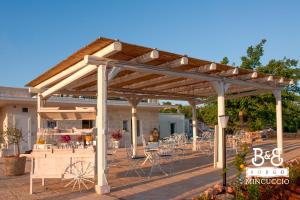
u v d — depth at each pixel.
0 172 8.52
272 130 22.77
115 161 10.30
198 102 14.27
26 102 13.52
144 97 12.46
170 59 6.92
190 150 13.65
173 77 8.70
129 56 6.39
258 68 17.11
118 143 15.71
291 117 18.73
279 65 16.98
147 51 6.14
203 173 7.64
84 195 5.61
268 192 5.59
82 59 6.65
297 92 17.78
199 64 7.57
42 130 7.40
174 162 9.87
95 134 6.38
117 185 6.41
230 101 17.55
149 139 19.81
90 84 9.66
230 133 17.36
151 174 7.70
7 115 13.62
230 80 9.15
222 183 5.96
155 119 20.59
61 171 6.07
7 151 12.80
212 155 11.60
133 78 8.73
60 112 7.33
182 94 13.16
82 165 6.14
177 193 5.58
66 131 7.23
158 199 5.18
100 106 6.03
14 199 5.43
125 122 18.69
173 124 24.08
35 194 5.77
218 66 7.78
